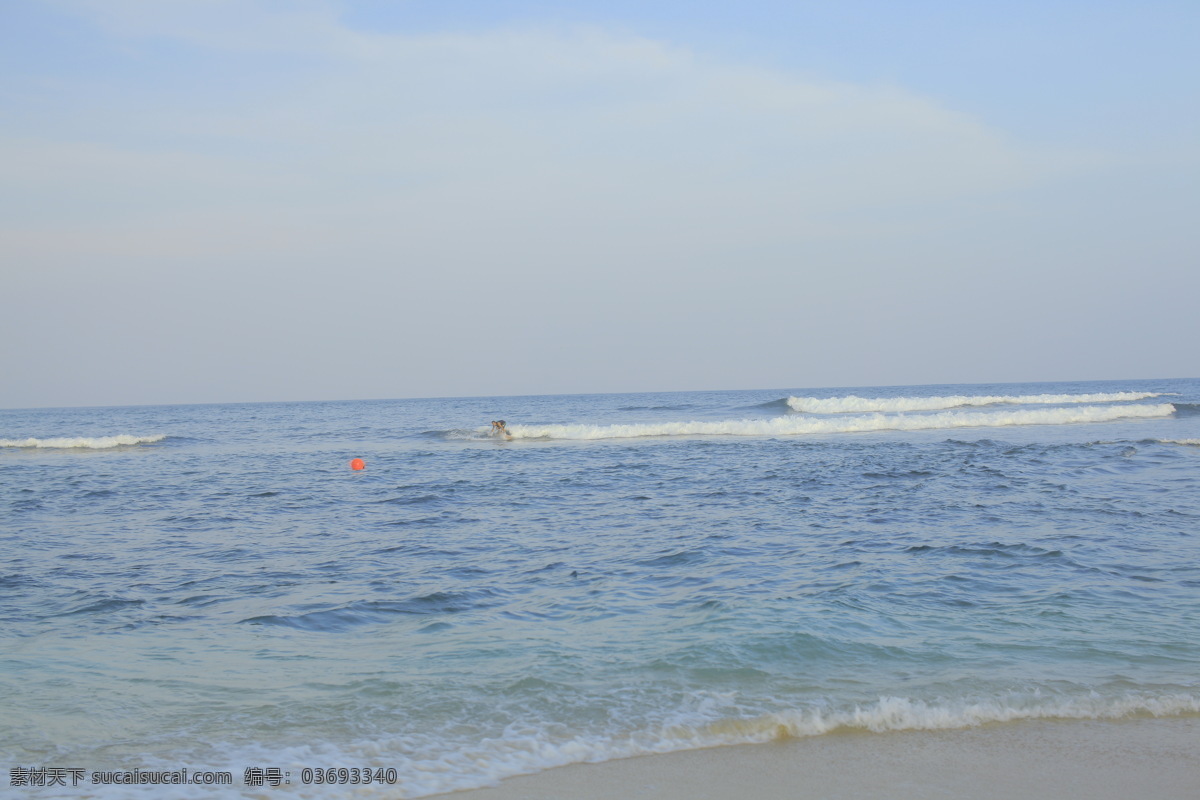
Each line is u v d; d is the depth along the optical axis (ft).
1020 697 19.98
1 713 19.31
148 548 43.14
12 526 51.21
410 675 22.04
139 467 92.99
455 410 297.33
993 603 28.37
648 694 20.38
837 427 117.91
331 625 27.84
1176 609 27.37
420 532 46.75
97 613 29.89
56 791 15.30
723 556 37.47
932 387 606.55
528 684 21.11
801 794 15.57
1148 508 48.49
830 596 29.17
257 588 33.68
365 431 160.25
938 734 18.26
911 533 42.22
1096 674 21.47
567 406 304.50
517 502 58.08
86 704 19.94
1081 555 35.83
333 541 44.52
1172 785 15.84
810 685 20.89
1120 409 128.57
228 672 22.56
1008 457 79.36
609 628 26.37
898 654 23.15
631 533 44.52
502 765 16.72
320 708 19.66
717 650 23.36
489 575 35.14
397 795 15.44
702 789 15.75
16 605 31.22
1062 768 16.58
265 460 99.45
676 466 79.46
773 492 59.77
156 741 17.72
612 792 15.62
